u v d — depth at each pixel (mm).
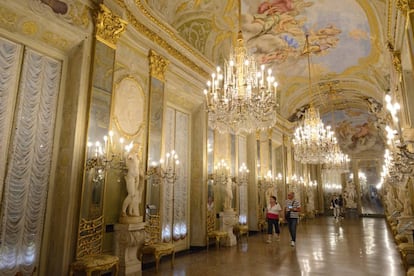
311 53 13320
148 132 7402
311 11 10352
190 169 9797
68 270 5066
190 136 9961
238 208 12562
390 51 8453
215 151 10758
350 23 11039
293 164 19812
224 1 9508
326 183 27219
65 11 5523
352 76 15336
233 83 5707
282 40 12156
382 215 24516
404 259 6227
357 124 25938
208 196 9977
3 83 4820
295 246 9641
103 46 6164
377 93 15836
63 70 5773
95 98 5871
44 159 5293
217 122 5844
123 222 6250
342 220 20812
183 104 9617
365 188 25766
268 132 15844
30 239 4945
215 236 9484
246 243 10453
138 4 7039
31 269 4906
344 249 9039
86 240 5418
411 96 7164
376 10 9164
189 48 9141
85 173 5508
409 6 5133
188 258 7902
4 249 4574
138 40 7375
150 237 7305
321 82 16312
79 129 5543
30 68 5242
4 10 4746
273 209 10773
